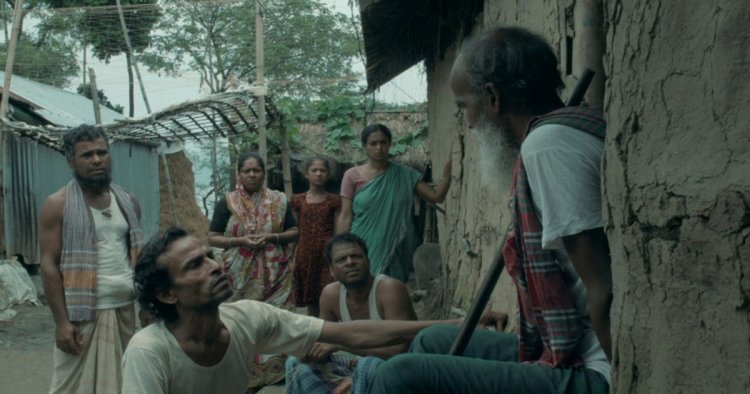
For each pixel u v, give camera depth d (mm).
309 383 3295
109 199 3723
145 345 2471
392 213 5848
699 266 1464
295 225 5719
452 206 6301
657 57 1574
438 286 7055
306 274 6023
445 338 2512
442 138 7004
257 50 9039
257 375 5223
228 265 5516
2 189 10266
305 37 19156
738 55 1351
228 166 16781
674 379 1550
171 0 20375
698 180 1445
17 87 13695
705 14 1430
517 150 2150
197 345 2529
